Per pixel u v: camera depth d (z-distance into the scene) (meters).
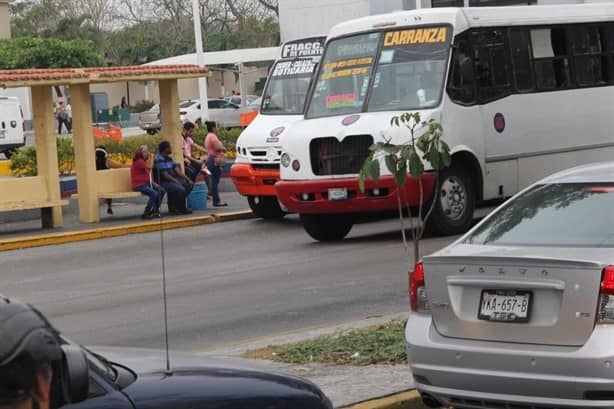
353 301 17.14
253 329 15.51
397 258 21.42
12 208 29.12
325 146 23.84
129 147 42.91
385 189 23.17
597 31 27.36
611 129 27.45
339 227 25.09
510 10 25.48
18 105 53.91
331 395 10.81
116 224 30.00
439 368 9.22
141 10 105.50
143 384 6.27
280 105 30.25
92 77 29.86
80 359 5.32
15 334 4.28
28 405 4.25
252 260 22.88
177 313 17.17
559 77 26.34
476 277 9.11
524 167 25.42
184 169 32.19
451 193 23.97
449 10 24.42
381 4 51.09
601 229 9.41
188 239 27.48
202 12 104.19
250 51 63.16
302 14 59.22
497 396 8.95
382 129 23.20
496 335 8.99
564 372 8.58
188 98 108.88
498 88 24.91
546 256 8.96
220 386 6.45
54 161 30.00
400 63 24.41
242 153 29.64
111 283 21.00
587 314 8.59
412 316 9.59
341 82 24.95
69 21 104.56
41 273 23.09
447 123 23.75
